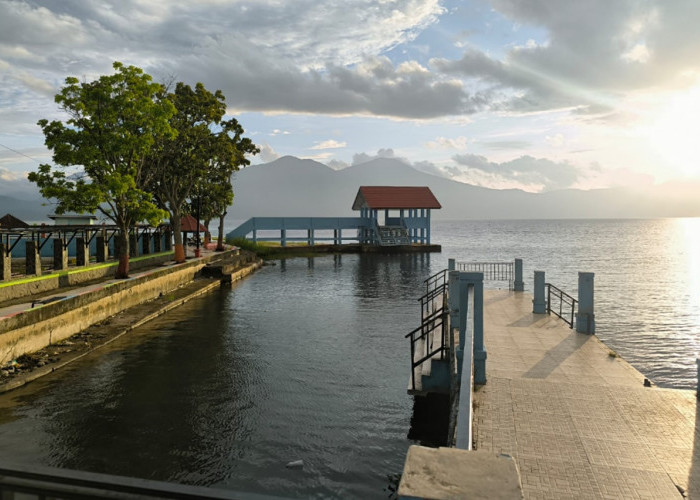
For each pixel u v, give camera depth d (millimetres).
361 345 18375
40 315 16531
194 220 54781
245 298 30438
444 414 11133
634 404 8367
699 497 5566
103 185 24531
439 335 15273
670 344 20875
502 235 160500
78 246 27047
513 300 20172
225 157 44156
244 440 10250
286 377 14453
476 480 2178
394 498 8242
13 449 9664
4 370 14133
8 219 37250
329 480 8750
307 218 78625
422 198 79188
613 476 6035
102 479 2762
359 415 11641
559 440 7027
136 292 25641
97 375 14414
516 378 9812
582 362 11344
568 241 118000
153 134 27406
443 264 56719
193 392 13094
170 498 2652
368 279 41656
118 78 25250
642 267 54000
